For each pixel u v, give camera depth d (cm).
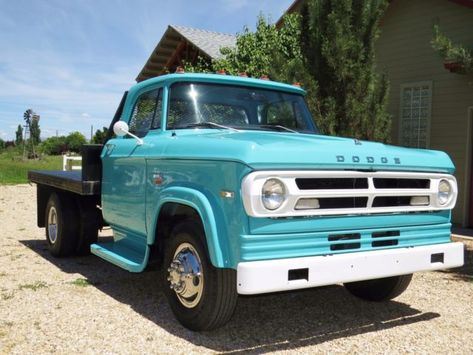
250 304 539
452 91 1112
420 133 1188
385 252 422
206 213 398
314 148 398
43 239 888
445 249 461
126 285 593
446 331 467
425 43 1166
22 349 404
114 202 579
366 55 959
